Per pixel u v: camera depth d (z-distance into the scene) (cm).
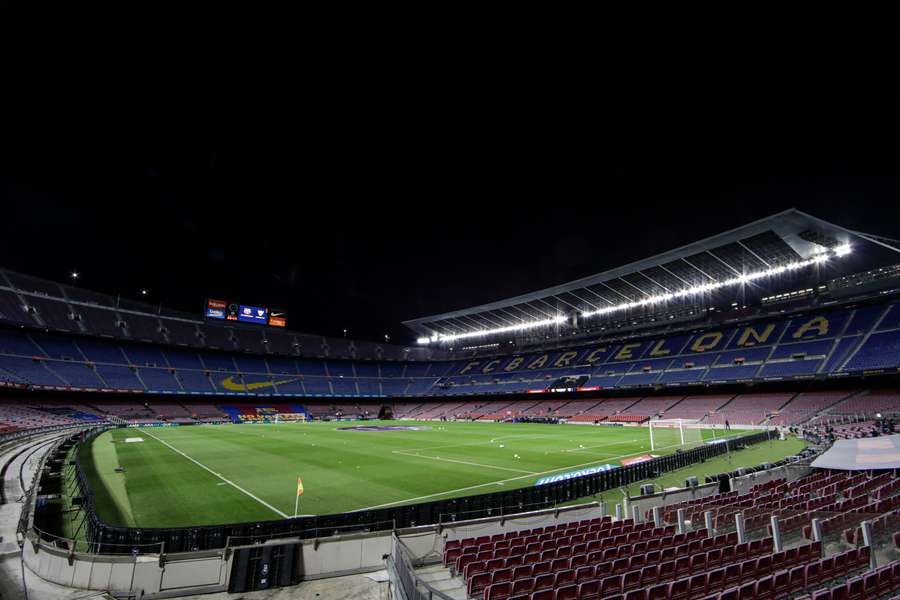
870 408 4422
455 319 9344
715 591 715
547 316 8450
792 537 1052
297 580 1014
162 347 7444
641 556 847
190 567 977
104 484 1894
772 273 5591
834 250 4919
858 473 1764
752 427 4691
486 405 8019
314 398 8456
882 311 5272
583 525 1225
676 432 4503
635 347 7425
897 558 873
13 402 5247
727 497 1361
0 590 884
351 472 2217
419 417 8256
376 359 10006
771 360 5509
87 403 5991
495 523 1315
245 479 2022
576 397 7394
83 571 944
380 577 1038
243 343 8538
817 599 603
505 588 724
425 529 1221
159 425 5869
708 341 6594
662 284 6519
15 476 1866
